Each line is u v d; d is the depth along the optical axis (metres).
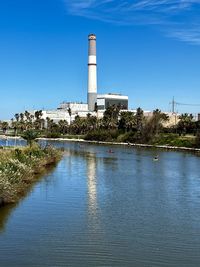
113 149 137.38
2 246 25.03
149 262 22.75
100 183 52.28
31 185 49.38
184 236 27.70
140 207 37.06
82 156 103.12
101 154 111.69
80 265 22.12
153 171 68.06
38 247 24.92
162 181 55.09
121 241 26.39
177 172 66.88
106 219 32.16
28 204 37.44
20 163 50.84
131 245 25.59
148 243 26.05
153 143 166.62
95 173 63.94
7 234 27.56
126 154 112.44
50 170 67.50
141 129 179.25
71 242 25.98
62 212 34.41
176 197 42.44
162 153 118.31
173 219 32.47
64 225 30.08
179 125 187.38
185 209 36.38
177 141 157.75
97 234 27.84
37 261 22.58
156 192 45.56
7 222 30.73
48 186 48.84
